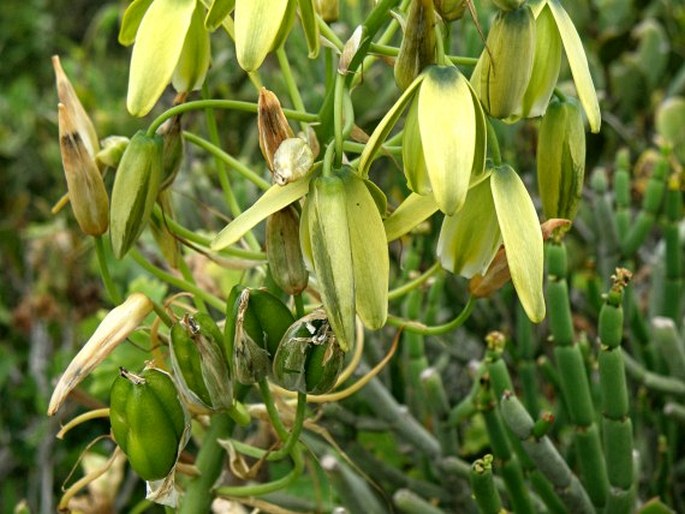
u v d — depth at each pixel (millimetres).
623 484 231
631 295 287
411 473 310
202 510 204
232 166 202
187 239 209
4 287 484
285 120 167
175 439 176
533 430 221
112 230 186
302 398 181
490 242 172
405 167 164
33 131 536
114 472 271
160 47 175
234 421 204
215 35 425
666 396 281
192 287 206
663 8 418
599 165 381
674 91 395
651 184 297
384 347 299
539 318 164
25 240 468
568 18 173
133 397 172
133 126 419
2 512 394
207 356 177
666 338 270
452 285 313
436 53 162
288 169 159
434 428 276
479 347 337
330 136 188
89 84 485
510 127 329
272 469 307
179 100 201
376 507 271
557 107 184
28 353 447
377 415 267
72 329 406
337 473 252
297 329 171
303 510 278
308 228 164
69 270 403
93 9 834
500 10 166
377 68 394
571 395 229
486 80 169
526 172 350
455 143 154
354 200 162
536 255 165
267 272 204
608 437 229
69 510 204
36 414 408
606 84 404
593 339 330
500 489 262
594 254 342
